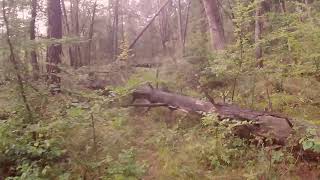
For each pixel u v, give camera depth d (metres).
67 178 5.46
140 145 7.65
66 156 5.96
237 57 9.00
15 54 6.32
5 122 6.31
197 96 10.20
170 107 9.38
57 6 11.07
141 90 10.05
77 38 7.14
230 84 10.48
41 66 7.04
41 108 6.46
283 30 9.80
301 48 9.33
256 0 9.02
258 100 9.40
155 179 6.32
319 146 5.40
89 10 26.33
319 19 9.80
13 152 6.14
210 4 13.05
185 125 8.63
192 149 7.10
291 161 6.31
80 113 5.75
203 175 6.38
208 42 14.03
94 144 5.72
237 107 7.88
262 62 10.31
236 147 7.10
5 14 6.16
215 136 7.28
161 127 8.68
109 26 28.52
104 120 5.86
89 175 5.71
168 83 11.34
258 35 12.16
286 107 8.95
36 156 6.06
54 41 6.62
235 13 9.11
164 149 7.32
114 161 5.67
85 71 7.43
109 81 9.67
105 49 27.61
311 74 9.98
